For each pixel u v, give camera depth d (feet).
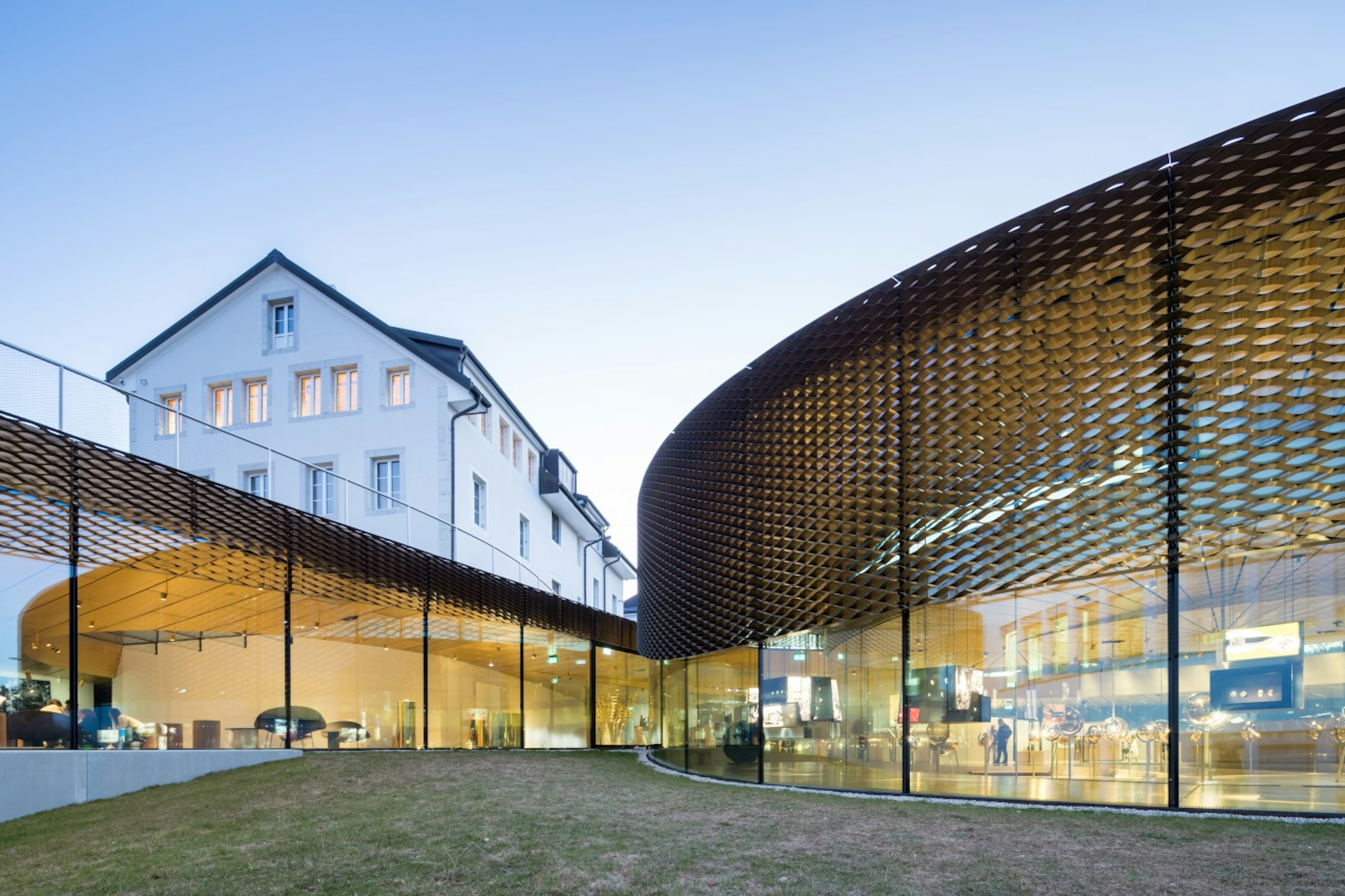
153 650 38.52
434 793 32.81
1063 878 19.40
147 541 38.32
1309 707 25.84
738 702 43.50
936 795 32.68
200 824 26.63
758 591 41.83
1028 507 30.32
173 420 39.99
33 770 29.50
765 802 32.22
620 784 39.09
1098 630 29.76
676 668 54.19
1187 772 27.50
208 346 74.33
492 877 20.95
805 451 38.17
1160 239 25.23
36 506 33.24
